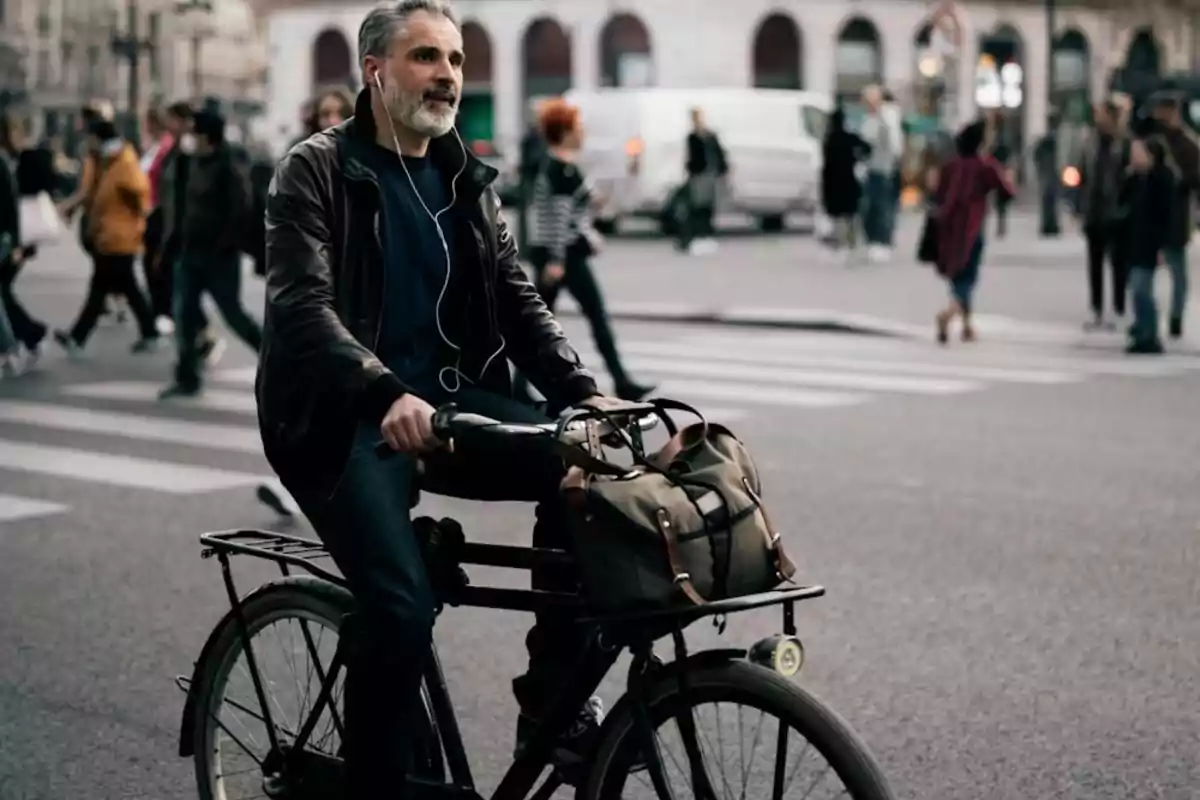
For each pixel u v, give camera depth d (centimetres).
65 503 1035
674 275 2706
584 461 379
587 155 3691
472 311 446
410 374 441
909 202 5078
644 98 3653
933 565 868
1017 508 1000
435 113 430
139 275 2658
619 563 371
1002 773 580
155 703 671
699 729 395
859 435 1255
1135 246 1728
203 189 1372
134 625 779
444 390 444
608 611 378
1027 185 5734
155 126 2045
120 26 8550
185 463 1162
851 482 1078
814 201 3825
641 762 402
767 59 5812
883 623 765
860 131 3953
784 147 3781
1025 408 1384
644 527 368
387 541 416
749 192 3741
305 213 424
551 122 1387
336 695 454
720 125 3712
